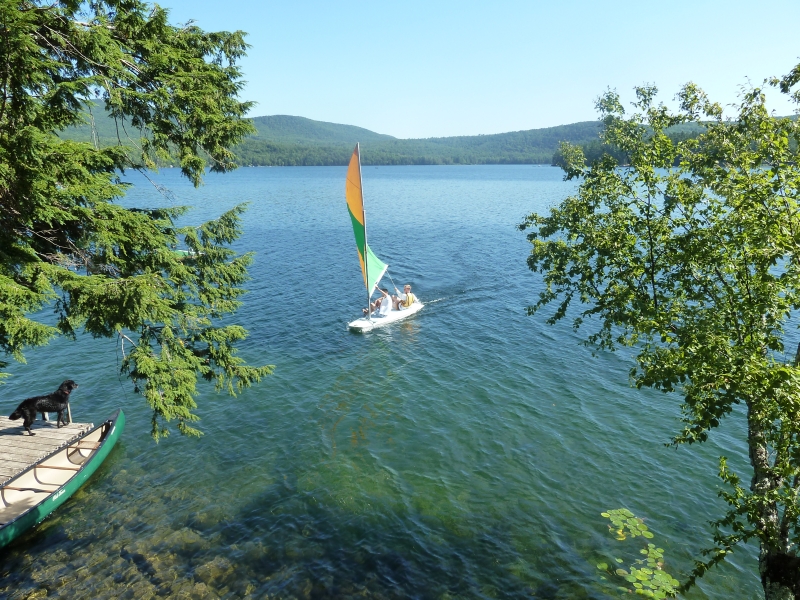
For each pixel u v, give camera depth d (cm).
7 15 752
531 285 3600
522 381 2122
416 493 1455
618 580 1143
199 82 1159
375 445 1694
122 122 1146
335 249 4897
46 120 940
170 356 1148
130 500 1446
